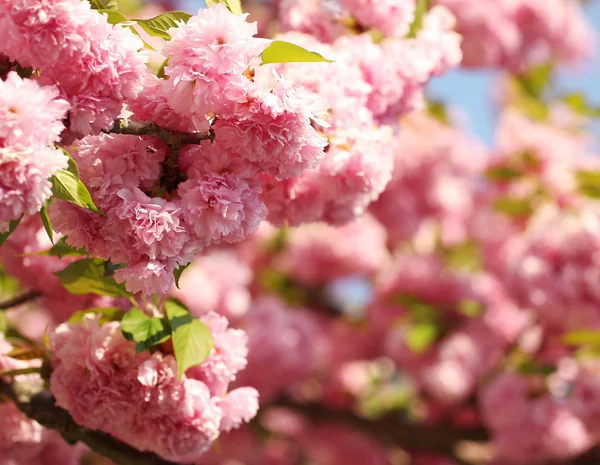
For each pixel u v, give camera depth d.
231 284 2.11
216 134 1.09
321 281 2.69
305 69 1.21
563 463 2.02
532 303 2.01
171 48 1.07
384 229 2.67
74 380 1.20
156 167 1.09
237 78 1.07
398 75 1.29
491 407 2.01
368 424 2.43
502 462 2.29
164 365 1.18
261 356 2.26
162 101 1.09
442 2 2.31
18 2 1.04
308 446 2.72
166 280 1.08
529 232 2.30
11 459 1.32
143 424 1.20
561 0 2.70
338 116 1.21
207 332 1.19
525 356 2.16
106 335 1.20
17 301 1.36
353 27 1.31
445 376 2.15
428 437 2.35
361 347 2.62
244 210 1.09
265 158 1.09
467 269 2.46
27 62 1.05
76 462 1.39
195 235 1.08
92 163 1.08
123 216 1.07
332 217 1.25
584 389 2.00
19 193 1.02
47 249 1.29
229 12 1.07
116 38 1.06
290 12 1.31
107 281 1.24
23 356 1.28
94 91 1.06
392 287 2.29
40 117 1.02
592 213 2.10
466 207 2.73
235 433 2.49
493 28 2.36
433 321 2.21
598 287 1.96
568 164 2.44
